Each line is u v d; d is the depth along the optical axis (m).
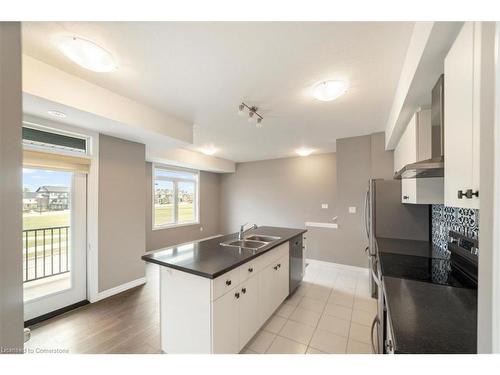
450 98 0.98
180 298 1.76
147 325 2.29
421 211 2.67
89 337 2.10
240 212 6.71
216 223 7.07
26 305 2.31
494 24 0.59
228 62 1.71
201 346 1.63
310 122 3.11
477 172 0.76
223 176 7.09
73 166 2.62
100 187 2.88
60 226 2.61
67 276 2.66
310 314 2.57
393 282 1.45
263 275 2.26
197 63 1.72
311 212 5.57
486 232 0.59
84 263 2.79
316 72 1.84
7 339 0.48
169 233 5.61
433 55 1.21
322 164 5.45
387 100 2.39
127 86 2.10
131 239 3.25
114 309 2.62
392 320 1.02
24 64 1.65
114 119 2.23
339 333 2.21
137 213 3.34
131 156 3.24
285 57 1.64
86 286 2.81
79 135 2.65
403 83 1.77
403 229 2.74
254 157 5.94
